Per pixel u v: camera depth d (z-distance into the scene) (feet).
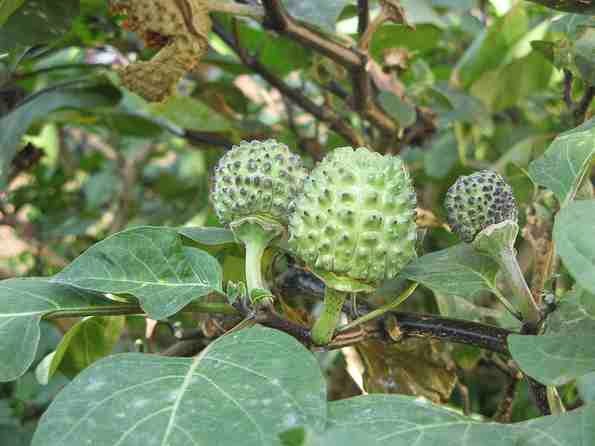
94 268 0.58
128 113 1.26
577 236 0.44
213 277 0.58
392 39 1.04
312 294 0.71
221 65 1.19
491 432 0.44
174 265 0.58
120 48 1.18
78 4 0.90
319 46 0.88
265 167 0.59
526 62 1.11
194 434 0.43
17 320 0.56
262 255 0.66
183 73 0.81
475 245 0.58
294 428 0.40
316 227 0.51
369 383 0.81
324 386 0.45
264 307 0.55
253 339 0.49
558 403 0.56
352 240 0.50
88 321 0.74
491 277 0.60
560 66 0.82
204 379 0.46
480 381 1.21
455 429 0.44
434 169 1.26
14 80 1.11
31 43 0.88
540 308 0.59
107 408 0.45
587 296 0.57
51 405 0.45
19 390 1.02
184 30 0.79
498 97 1.14
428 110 1.16
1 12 0.84
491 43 1.09
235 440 0.42
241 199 0.59
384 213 0.51
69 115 1.26
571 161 0.62
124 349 1.08
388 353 0.80
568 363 0.47
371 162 0.51
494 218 0.60
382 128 1.05
